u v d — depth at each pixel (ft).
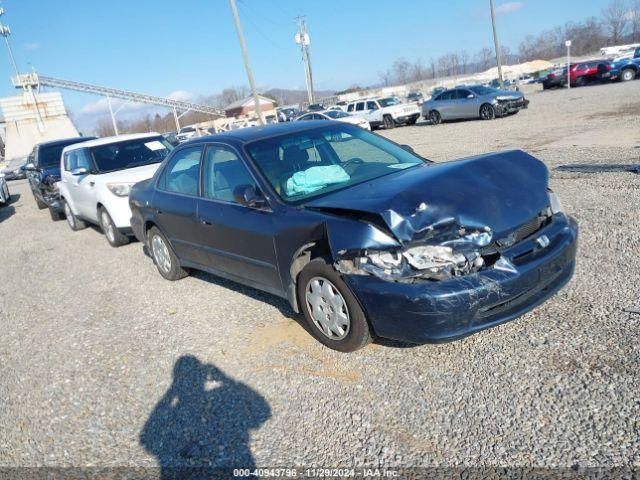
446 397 10.41
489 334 12.31
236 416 11.10
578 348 11.15
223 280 19.63
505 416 9.60
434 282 10.34
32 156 45.75
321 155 15.28
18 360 15.78
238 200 13.69
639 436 8.57
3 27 140.67
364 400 10.79
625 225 18.17
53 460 10.74
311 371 12.18
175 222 17.85
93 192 27.84
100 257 26.81
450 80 261.24
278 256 13.46
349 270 11.30
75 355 15.39
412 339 10.81
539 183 12.37
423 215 10.67
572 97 81.92
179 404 11.94
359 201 11.60
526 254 10.95
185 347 14.64
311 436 10.05
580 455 8.43
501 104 68.13
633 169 25.89
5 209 54.75
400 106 85.46
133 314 17.88
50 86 213.87
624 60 103.86
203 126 170.60
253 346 13.92
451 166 12.74
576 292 13.67
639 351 10.68
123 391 12.97
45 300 21.13
